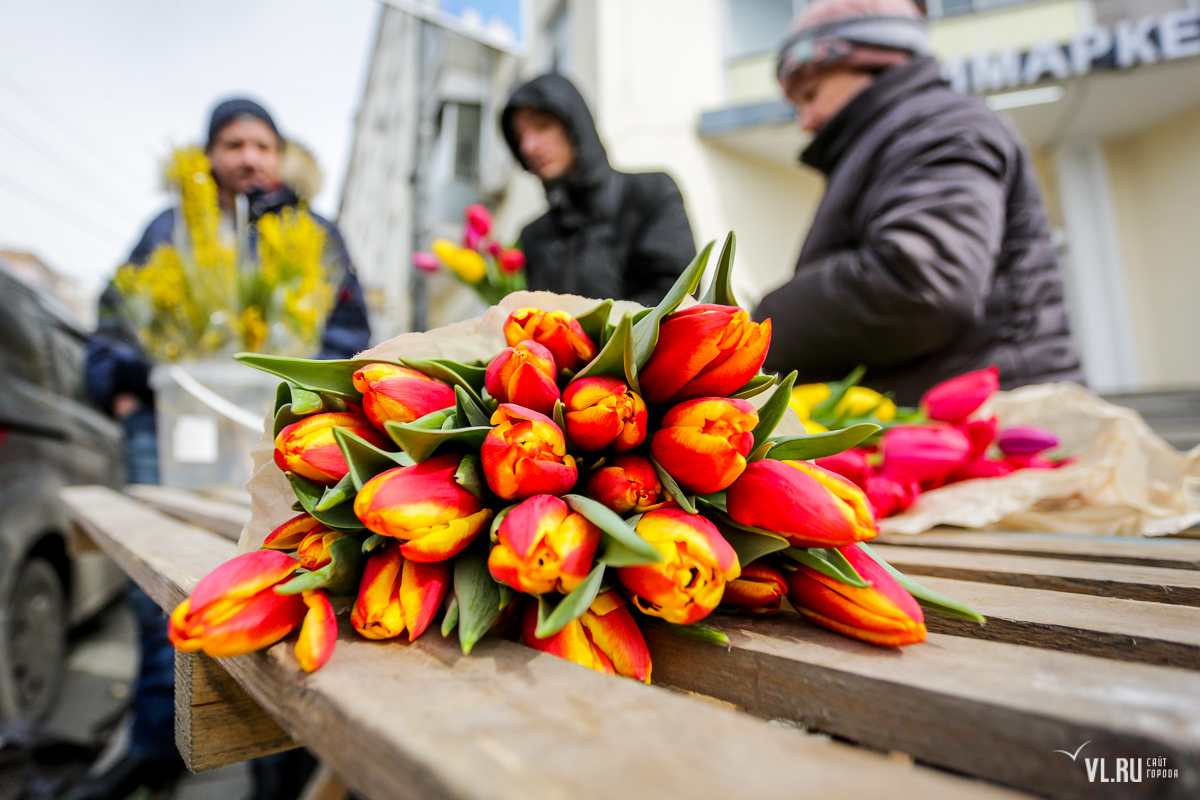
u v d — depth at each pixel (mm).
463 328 428
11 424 1953
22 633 1980
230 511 990
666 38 5211
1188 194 5242
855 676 276
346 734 234
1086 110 5305
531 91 1446
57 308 2547
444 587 336
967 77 5125
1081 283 5602
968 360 1217
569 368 367
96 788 1408
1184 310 5273
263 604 309
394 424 296
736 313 323
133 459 1753
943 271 1028
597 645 331
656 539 306
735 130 5109
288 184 1749
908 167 1155
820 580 339
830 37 1395
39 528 2033
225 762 340
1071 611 384
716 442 305
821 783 172
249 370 1293
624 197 1448
